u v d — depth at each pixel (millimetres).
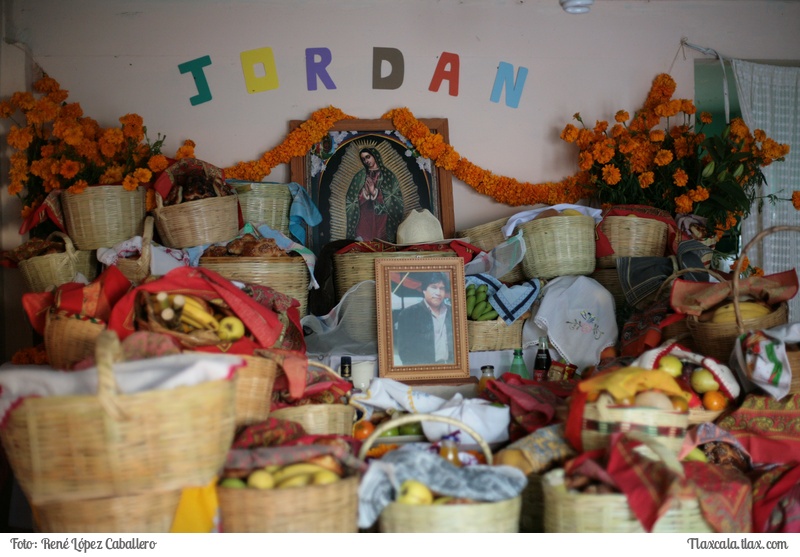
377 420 3711
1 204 4770
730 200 4891
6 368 2902
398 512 2633
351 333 4418
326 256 4680
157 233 4602
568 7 4617
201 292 3361
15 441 2484
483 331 4531
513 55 5340
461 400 3574
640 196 5051
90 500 2484
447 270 4473
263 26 5113
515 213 5246
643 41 5465
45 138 4531
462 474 2740
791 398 3285
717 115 7816
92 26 4973
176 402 2457
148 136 5004
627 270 4500
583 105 5391
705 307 3734
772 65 5648
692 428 3271
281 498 2510
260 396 3219
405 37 5238
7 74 4816
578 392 3049
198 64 5043
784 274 3775
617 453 2814
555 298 4496
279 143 5102
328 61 5160
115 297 3385
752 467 3277
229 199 4391
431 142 5066
